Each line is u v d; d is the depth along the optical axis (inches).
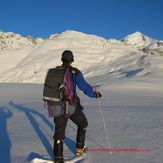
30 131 215.6
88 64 2327.8
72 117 153.5
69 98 144.2
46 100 145.3
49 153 163.5
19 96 502.9
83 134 156.6
